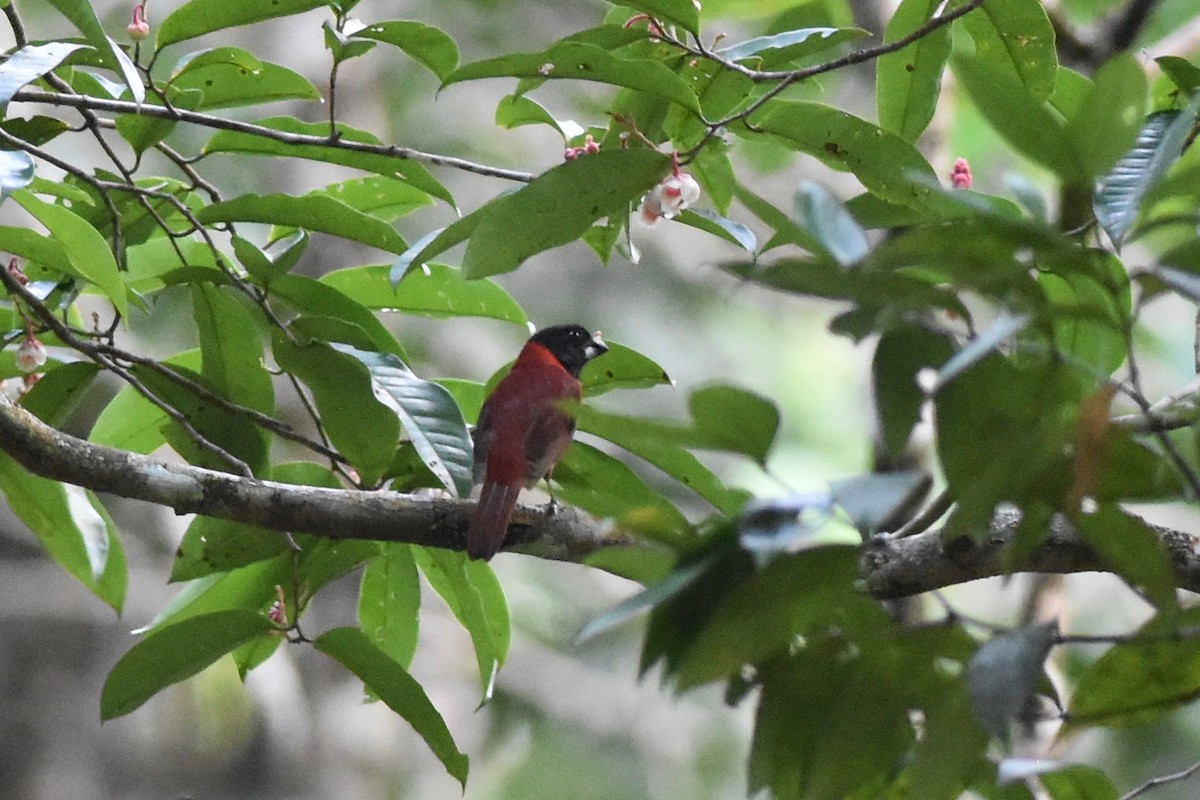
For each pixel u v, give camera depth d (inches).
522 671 796.0
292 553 321.1
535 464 318.7
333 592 714.8
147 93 310.3
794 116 295.9
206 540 318.7
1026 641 171.5
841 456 853.2
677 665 178.1
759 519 164.9
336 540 327.6
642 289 890.7
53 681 837.2
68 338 303.7
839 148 299.6
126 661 291.6
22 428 284.0
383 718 733.9
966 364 157.4
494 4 869.2
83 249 273.9
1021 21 309.6
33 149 293.6
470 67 273.0
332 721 717.3
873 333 182.9
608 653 826.2
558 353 378.3
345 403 301.6
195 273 312.3
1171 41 525.7
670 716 802.2
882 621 187.8
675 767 788.6
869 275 166.9
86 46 276.7
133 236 327.0
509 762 775.1
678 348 872.9
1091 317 161.5
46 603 816.3
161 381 329.4
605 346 335.3
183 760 752.3
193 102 315.6
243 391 334.0
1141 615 697.6
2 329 330.0
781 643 180.5
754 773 194.1
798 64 419.5
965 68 168.4
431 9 856.9
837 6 502.3
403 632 351.6
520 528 316.5
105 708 297.1
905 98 328.2
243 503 297.9
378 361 305.9
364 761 717.9
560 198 270.7
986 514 172.1
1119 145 166.9
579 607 836.0
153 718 755.4
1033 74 318.7
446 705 755.4
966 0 312.7
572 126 325.4
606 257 321.4
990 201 284.5
